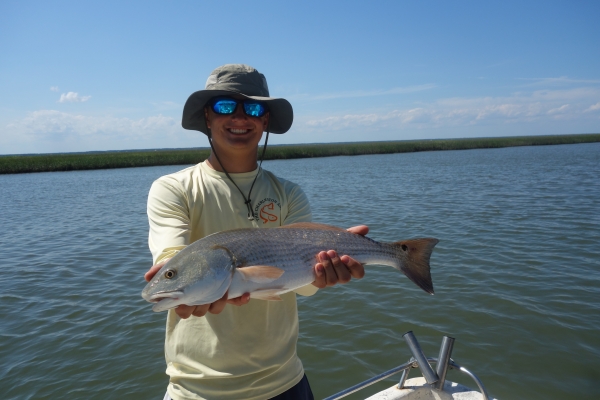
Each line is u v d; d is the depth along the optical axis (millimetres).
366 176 30016
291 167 42844
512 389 4770
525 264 8453
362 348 5766
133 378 5227
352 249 2645
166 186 2492
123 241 11742
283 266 2359
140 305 7188
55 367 5480
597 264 8336
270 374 2496
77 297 7598
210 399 2363
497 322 6160
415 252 2949
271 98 2566
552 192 18719
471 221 12641
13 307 7223
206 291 2072
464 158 51625
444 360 3236
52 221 15461
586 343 5559
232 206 2580
